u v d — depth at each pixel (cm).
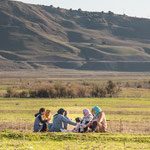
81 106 6656
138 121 4338
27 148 1781
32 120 4409
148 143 2111
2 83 15512
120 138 2223
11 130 2908
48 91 9356
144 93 10688
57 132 2384
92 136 2245
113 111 5734
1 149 1727
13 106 6662
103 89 9681
